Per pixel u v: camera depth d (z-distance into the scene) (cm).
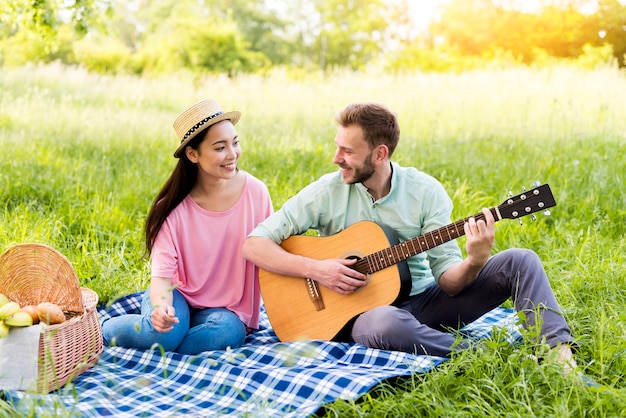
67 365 334
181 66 2675
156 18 3616
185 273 394
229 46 2817
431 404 294
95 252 500
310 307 380
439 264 366
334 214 391
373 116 365
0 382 317
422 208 381
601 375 317
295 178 729
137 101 1309
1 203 623
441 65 2777
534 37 2827
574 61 2389
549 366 307
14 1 855
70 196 646
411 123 993
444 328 378
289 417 289
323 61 3500
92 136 923
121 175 749
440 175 747
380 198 385
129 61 2672
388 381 318
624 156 730
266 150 853
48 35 880
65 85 1462
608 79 1129
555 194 650
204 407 316
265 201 407
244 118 1079
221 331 372
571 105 927
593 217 589
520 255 350
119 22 3691
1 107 1063
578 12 2744
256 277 403
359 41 3653
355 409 289
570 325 382
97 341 361
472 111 1021
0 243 515
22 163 746
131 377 350
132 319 375
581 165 712
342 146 370
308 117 1120
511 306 446
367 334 354
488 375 316
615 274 455
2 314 321
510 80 1189
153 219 387
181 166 386
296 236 390
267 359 354
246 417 288
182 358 361
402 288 371
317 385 312
